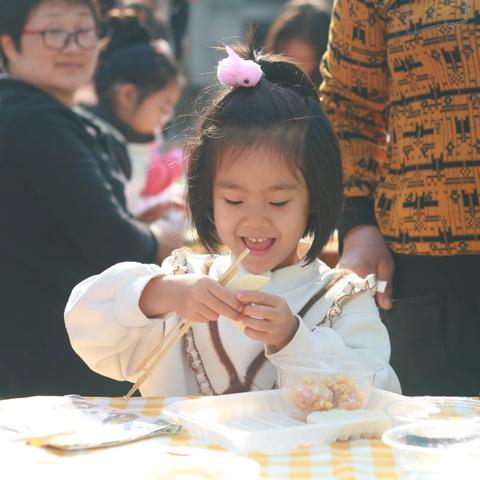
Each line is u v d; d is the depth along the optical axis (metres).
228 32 15.58
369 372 2.06
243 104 2.36
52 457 1.78
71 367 3.39
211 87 2.56
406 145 2.79
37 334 3.39
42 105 3.38
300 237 2.40
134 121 5.22
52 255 3.39
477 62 2.65
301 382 2.04
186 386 2.51
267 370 2.45
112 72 5.17
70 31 3.57
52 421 1.96
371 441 1.90
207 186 2.41
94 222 3.36
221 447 1.86
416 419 1.88
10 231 3.37
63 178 3.33
